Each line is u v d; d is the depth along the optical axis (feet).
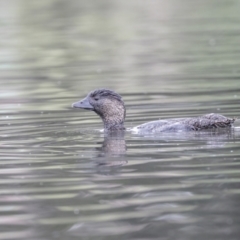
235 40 119.85
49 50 118.52
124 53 112.47
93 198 37.65
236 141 49.08
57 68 101.30
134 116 62.59
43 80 90.94
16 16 159.33
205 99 69.87
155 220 34.09
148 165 43.65
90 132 55.42
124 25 144.77
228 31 130.82
